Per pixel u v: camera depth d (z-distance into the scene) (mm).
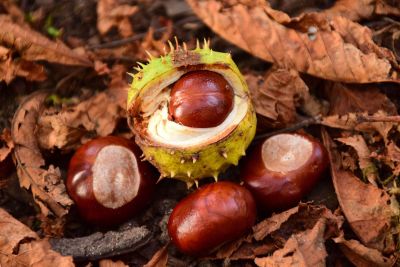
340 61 488
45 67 520
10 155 485
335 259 463
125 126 501
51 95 512
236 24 501
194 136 454
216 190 451
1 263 457
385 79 482
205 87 452
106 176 464
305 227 461
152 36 520
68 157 496
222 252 458
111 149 470
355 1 509
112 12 529
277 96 492
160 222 472
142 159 471
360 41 492
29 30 509
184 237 448
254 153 476
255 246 458
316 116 488
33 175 476
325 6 521
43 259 454
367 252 453
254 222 463
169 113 455
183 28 528
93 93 517
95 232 475
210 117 450
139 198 469
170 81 458
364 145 475
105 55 521
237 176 483
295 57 494
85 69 520
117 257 463
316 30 491
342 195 469
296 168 463
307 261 446
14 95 513
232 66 458
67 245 461
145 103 461
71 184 467
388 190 465
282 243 457
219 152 452
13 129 486
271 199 464
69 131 492
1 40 505
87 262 461
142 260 465
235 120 455
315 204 471
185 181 467
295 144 470
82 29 533
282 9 522
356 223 462
